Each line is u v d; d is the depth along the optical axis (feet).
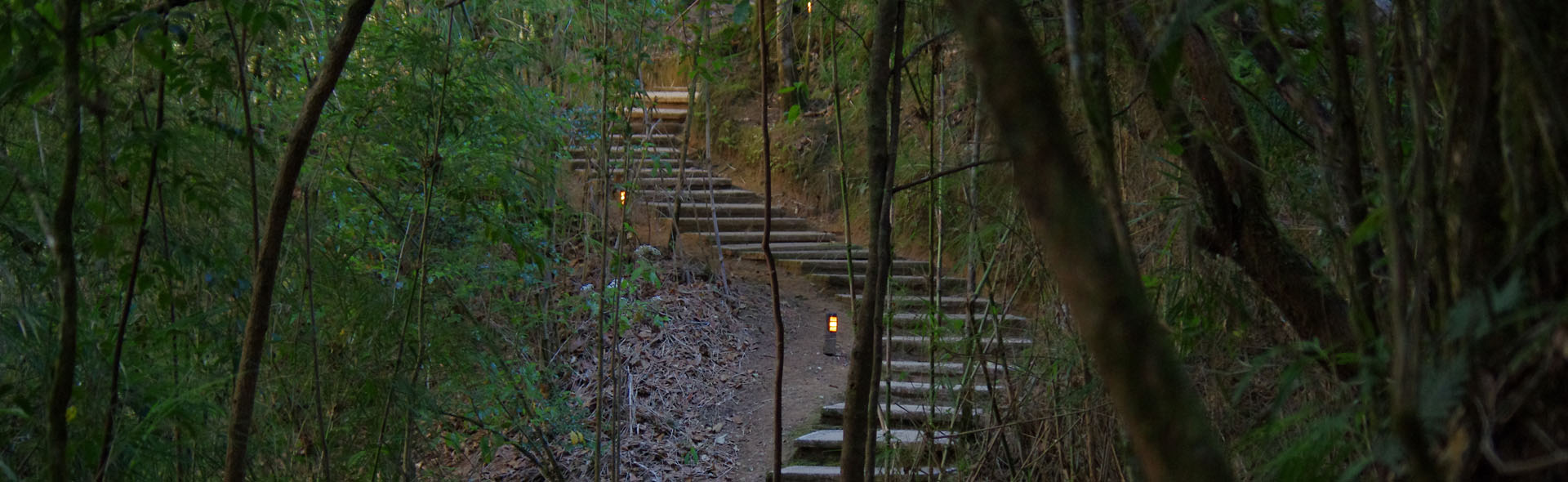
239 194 7.32
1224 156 4.95
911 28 9.12
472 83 10.75
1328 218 3.54
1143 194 7.35
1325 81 4.31
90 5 4.89
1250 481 4.37
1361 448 3.02
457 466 15.98
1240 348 6.23
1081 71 2.45
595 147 19.80
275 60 9.83
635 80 15.31
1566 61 2.19
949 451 11.26
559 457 16.47
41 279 5.59
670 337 19.89
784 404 18.17
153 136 5.26
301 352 9.30
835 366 19.80
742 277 23.49
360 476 9.90
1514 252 2.32
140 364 6.39
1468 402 2.38
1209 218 5.14
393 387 9.47
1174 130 4.91
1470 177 2.41
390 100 9.83
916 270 18.19
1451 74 2.50
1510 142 2.33
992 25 1.22
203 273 7.14
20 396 5.23
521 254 9.82
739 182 28.63
